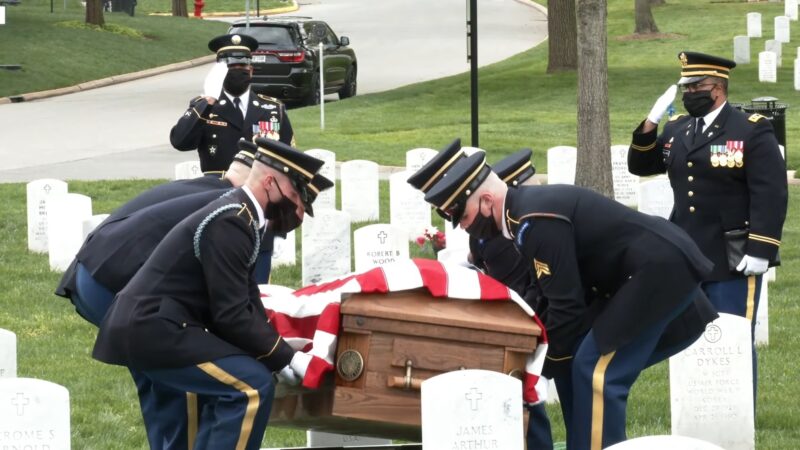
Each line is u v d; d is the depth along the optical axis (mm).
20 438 6676
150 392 7512
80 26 47812
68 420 6730
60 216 14641
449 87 35781
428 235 12852
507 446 6289
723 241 8664
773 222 8477
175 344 6598
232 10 62719
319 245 13422
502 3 63719
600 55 18062
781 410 9539
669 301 6918
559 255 6777
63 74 40062
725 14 53281
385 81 39312
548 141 26125
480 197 6871
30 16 51438
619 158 19062
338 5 64875
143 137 27922
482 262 8109
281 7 62844
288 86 32250
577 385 6984
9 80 38188
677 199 8906
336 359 6582
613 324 6879
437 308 6598
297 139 26328
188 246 6707
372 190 17516
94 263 7445
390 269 6652
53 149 26094
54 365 10969
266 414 6672
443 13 59531
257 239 6762
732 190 8656
